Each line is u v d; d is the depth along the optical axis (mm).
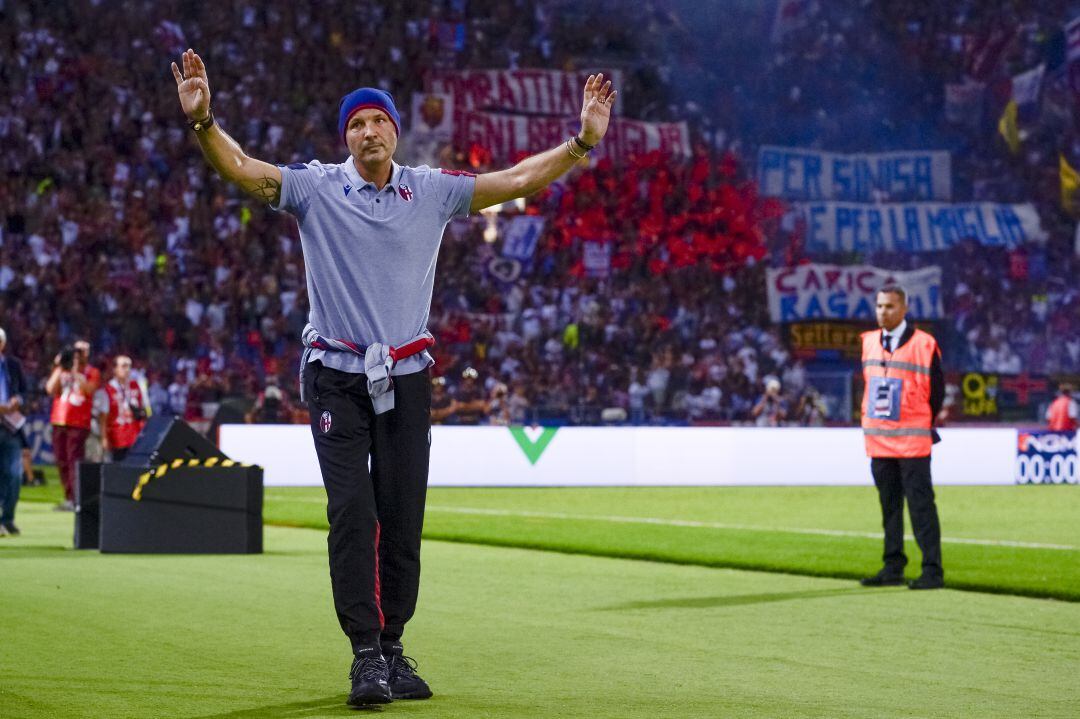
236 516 13008
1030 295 40594
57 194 35906
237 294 35031
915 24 44719
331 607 9039
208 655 7055
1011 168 43406
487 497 23797
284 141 39719
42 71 37938
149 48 39500
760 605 9367
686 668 6773
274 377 29672
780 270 37906
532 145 40500
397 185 6008
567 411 32750
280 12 41125
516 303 37125
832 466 28625
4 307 33188
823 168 40969
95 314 33656
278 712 5555
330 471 5891
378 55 41906
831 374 37062
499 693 6055
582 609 9125
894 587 10570
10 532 15414
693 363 36188
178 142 38344
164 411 32156
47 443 31625
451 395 32188
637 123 40500
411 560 6094
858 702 5867
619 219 39031
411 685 5922
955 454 28875
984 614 8953
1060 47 43875
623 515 19344
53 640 7531
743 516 19328
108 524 12930
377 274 5945
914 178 41438
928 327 39000
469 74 40219
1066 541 15375
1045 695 6070
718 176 41625
